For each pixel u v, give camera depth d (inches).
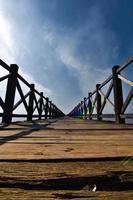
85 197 27.5
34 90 270.2
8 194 28.6
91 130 119.8
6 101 177.6
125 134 97.0
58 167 39.8
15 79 183.6
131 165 40.8
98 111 276.8
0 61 147.1
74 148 58.9
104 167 39.5
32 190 31.3
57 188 32.9
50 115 514.6
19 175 35.0
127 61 150.9
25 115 235.3
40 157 46.2
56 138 81.0
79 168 39.0
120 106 184.7
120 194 28.5
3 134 95.9
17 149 57.4
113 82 193.5
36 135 92.0
